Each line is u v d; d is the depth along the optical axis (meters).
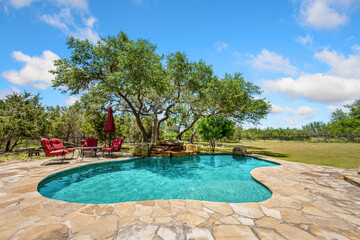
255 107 17.59
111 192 5.16
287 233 2.41
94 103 14.66
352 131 28.27
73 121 17.91
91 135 15.30
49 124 15.49
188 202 3.62
